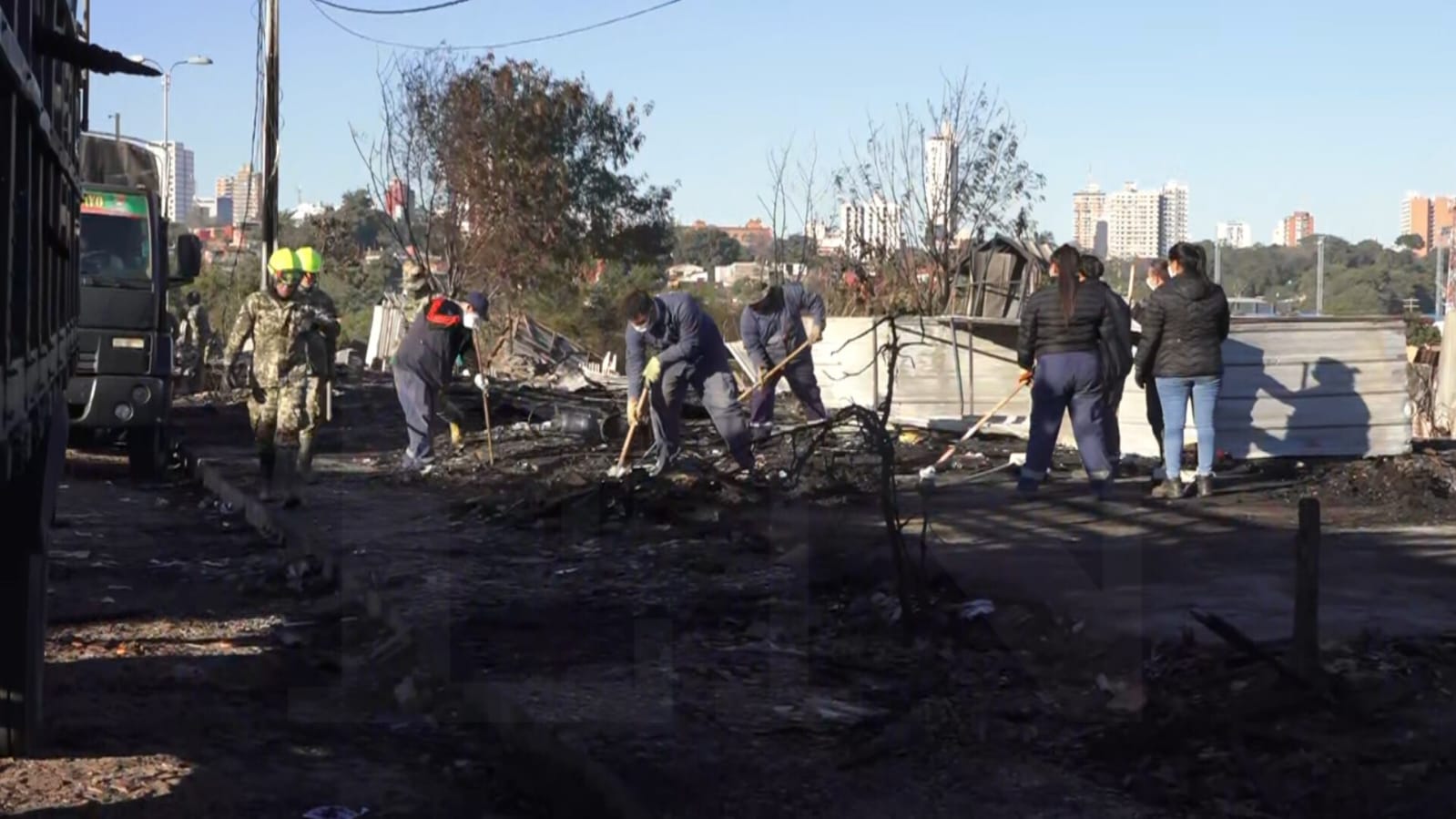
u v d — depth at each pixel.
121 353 14.74
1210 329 11.70
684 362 11.97
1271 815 5.02
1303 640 6.03
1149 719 5.91
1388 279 59.38
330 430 17.61
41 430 5.01
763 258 25.11
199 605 8.88
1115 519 10.41
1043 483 12.03
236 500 12.80
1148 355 11.81
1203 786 5.25
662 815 5.11
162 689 6.99
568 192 36.41
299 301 12.22
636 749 5.73
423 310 13.98
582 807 5.44
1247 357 13.27
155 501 13.43
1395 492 11.75
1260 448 13.32
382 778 5.79
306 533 10.51
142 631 8.18
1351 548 9.39
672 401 12.16
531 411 18.92
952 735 5.91
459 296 30.64
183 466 16.25
